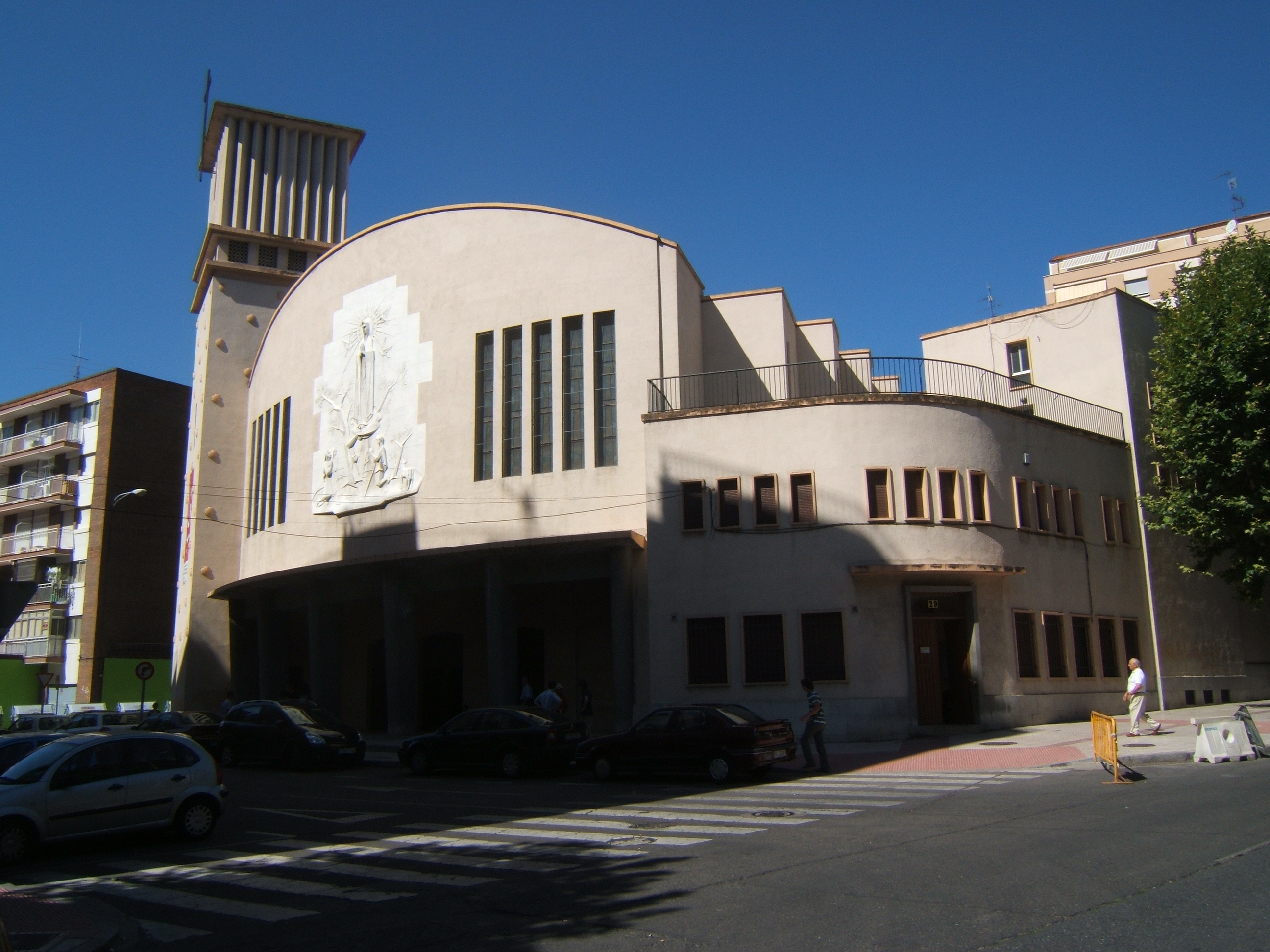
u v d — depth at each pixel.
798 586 25.14
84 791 12.76
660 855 10.35
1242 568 28.00
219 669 44.22
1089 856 9.05
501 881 9.45
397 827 13.89
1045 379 33.50
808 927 7.08
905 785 16.33
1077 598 28.22
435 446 34.38
